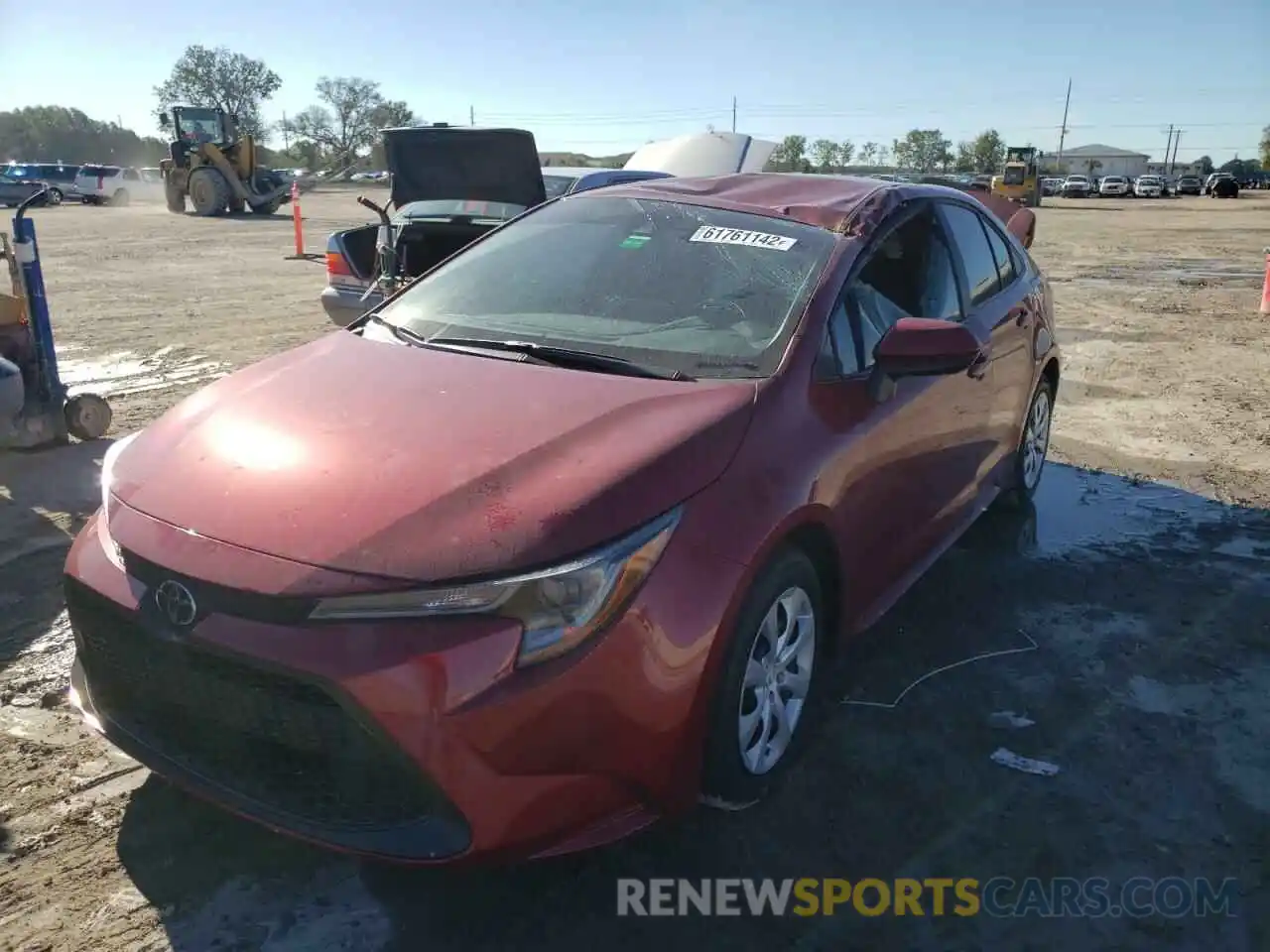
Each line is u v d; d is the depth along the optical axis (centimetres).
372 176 7325
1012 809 291
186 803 287
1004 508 534
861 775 305
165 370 834
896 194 396
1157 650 386
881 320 352
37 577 428
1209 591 439
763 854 272
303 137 8925
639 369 304
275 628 219
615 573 230
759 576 267
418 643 215
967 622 407
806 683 302
